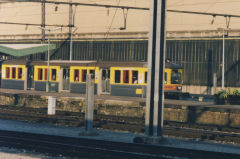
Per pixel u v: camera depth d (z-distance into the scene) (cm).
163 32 3369
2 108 6331
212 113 4691
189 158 2869
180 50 9606
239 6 9006
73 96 6519
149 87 3422
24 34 12769
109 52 10762
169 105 5047
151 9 3394
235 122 4509
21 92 7238
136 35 10256
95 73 6900
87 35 11194
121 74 6562
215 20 9281
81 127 4572
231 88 8938
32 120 4981
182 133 3925
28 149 3161
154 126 3394
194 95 9350
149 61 3416
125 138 3797
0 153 3003
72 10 11675
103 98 6088
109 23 10912
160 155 2969
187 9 9638
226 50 9019
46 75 7638
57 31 11931
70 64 7262
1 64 8375
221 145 3522
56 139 3531
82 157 2895
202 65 9300
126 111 5494
